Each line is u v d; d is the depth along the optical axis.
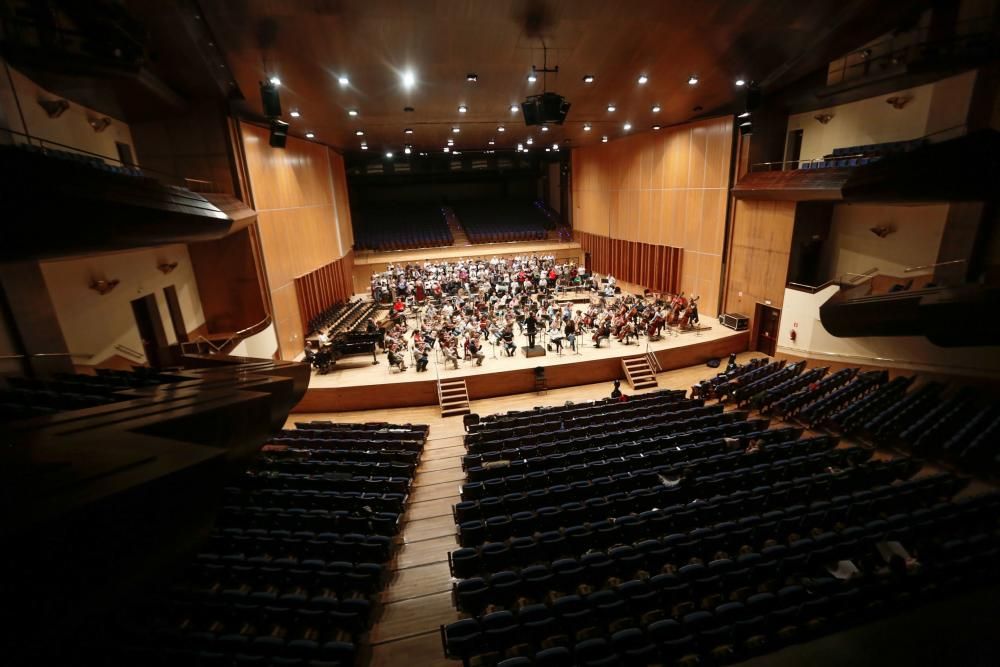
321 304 21.05
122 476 3.14
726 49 12.09
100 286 10.19
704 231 19.44
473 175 39.88
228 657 5.05
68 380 7.72
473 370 15.53
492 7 9.63
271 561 6.82
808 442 9.77
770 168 17.19
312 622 5.93
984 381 11.52
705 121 18.61
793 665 5.24
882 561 6.51
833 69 15.23
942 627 5.59
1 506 2.67
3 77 7.86
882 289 14.27
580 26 10.61
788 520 7.20
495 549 7.05
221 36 9.93
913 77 12.35
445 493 9.82
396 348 16.31
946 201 9.00
